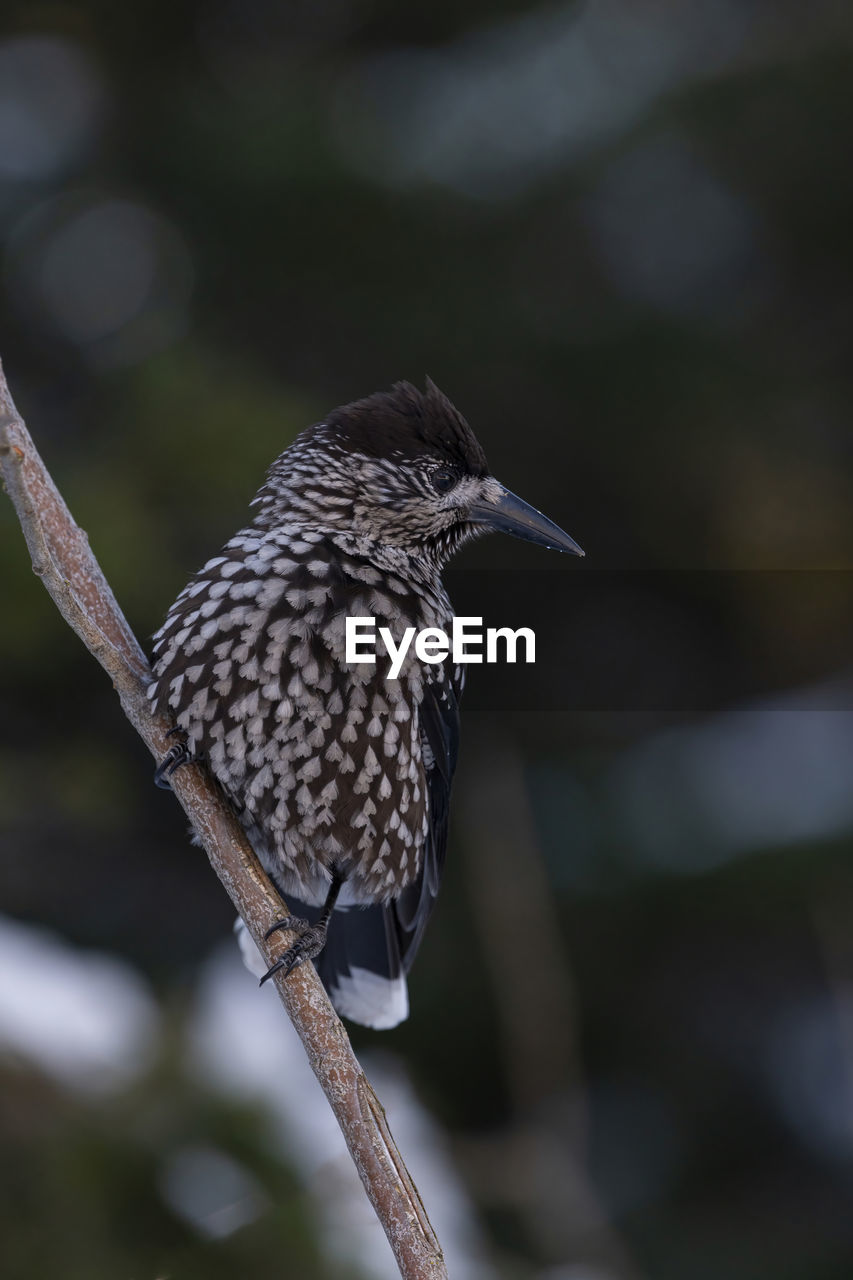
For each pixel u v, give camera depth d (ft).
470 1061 42.09
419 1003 42.39
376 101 48.80
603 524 49.49
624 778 43.01
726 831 40.81
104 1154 21.21
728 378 48.19
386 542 19.38
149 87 48.01
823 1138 43.06
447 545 20.40
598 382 47.78
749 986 44.19
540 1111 31.63
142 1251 20.81
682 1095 43.62
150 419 42.01
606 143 47.32
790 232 50.16
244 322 48.83
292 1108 22.79
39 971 23.62
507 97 48.42
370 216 46.98
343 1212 21.35
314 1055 14.16
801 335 50.75
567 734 45.70
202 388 42.63
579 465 49.14
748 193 49.21
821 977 44.14
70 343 48.29
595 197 48.49
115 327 48.21
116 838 45.39
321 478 19.33
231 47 49.19
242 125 46.03
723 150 48.21
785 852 39.45
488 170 47.85
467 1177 29.48
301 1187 21.62
